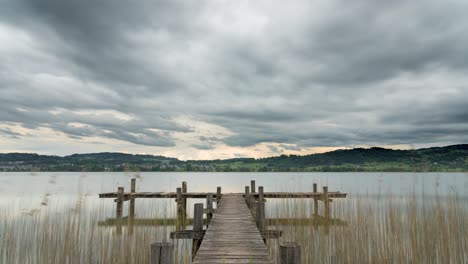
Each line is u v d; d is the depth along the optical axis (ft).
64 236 23.36
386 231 22.62
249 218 25.75
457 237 21.26
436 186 26.86
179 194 43.52
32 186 161.48
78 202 29.53
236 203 36.99
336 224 25.89
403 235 22.35
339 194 43.93
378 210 27.73
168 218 41.73
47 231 24.53
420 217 24.02
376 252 20.84
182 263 21.61
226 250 15.46
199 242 23.57
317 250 22.06
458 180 157.99
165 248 10.58
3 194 100.22
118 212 41.73
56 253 21.99
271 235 22.74
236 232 19.94
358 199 31.19
